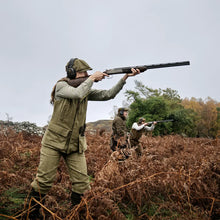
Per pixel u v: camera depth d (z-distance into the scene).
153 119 27.88
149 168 3.17
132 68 2.93
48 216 2.52
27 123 8.99
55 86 2.68
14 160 4.57
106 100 3.05
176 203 2.75
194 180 2.86
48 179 2.58
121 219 2.24
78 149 2.69
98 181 2.67
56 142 2.58
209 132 46.19
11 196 3.03
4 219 2.36
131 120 29.47
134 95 30.47
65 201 3.04
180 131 29.42
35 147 5.73
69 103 2.58
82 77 2.76
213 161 3.43
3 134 6.77
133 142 5.25
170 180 2.83
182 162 3.89
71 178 2.72
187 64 3.00
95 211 2.28
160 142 7.40
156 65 3.00
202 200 2.82
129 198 2.84
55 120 2.61
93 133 8.87
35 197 2.54
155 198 2.89
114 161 3.11
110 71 2.96
